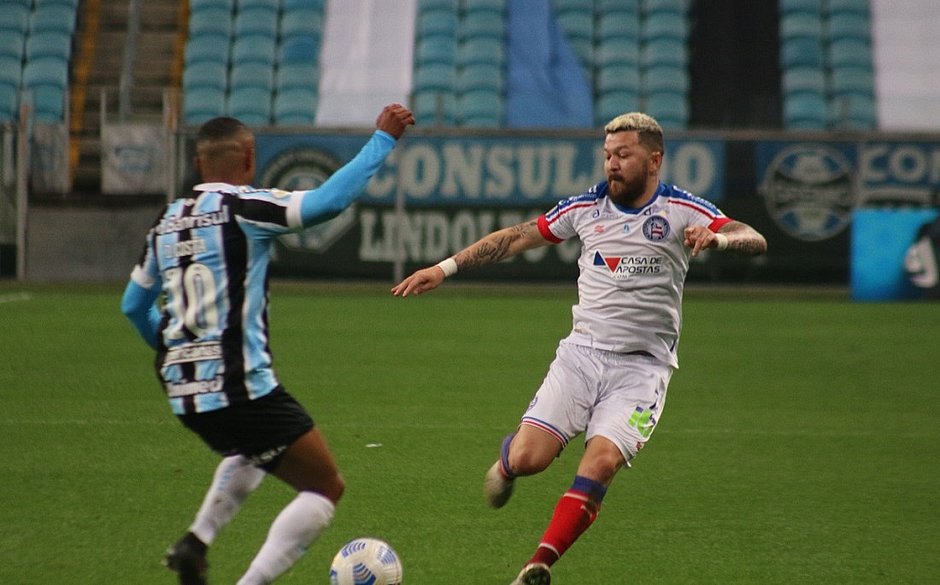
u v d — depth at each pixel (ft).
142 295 48.62
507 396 105.60
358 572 49.60
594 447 52.90
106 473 75.51
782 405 104.22
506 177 197.77
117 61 258.37
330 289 203.62
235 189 47.21
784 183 198.08
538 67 264.72
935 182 199.00
